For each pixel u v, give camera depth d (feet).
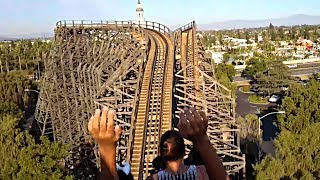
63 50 177.58
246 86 380.37
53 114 163.84
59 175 78.89
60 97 167.73
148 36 162.30
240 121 168.45
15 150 90.63
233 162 94.17
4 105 194.70
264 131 208.95
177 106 122.11
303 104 164.25
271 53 599.16
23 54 444.55
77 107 144.87
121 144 101.40
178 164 13.44
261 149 148.05
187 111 12.32
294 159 93.15
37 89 303.27
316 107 162.40
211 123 106.93
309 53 631.97
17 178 77.46
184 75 135.33
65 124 155.12
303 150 97.40
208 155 11.94
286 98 173.68
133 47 158.51
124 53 149.89
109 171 10.11
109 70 143.02
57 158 87.97
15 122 115.14
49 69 175.11
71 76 157.28
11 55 429.38
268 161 95.04
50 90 167.22
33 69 406.62
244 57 575.38
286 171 91.04
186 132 12.07
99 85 126.31
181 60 153.17
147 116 99.50
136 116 99.91
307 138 104.53
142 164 82.33
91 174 104.32
